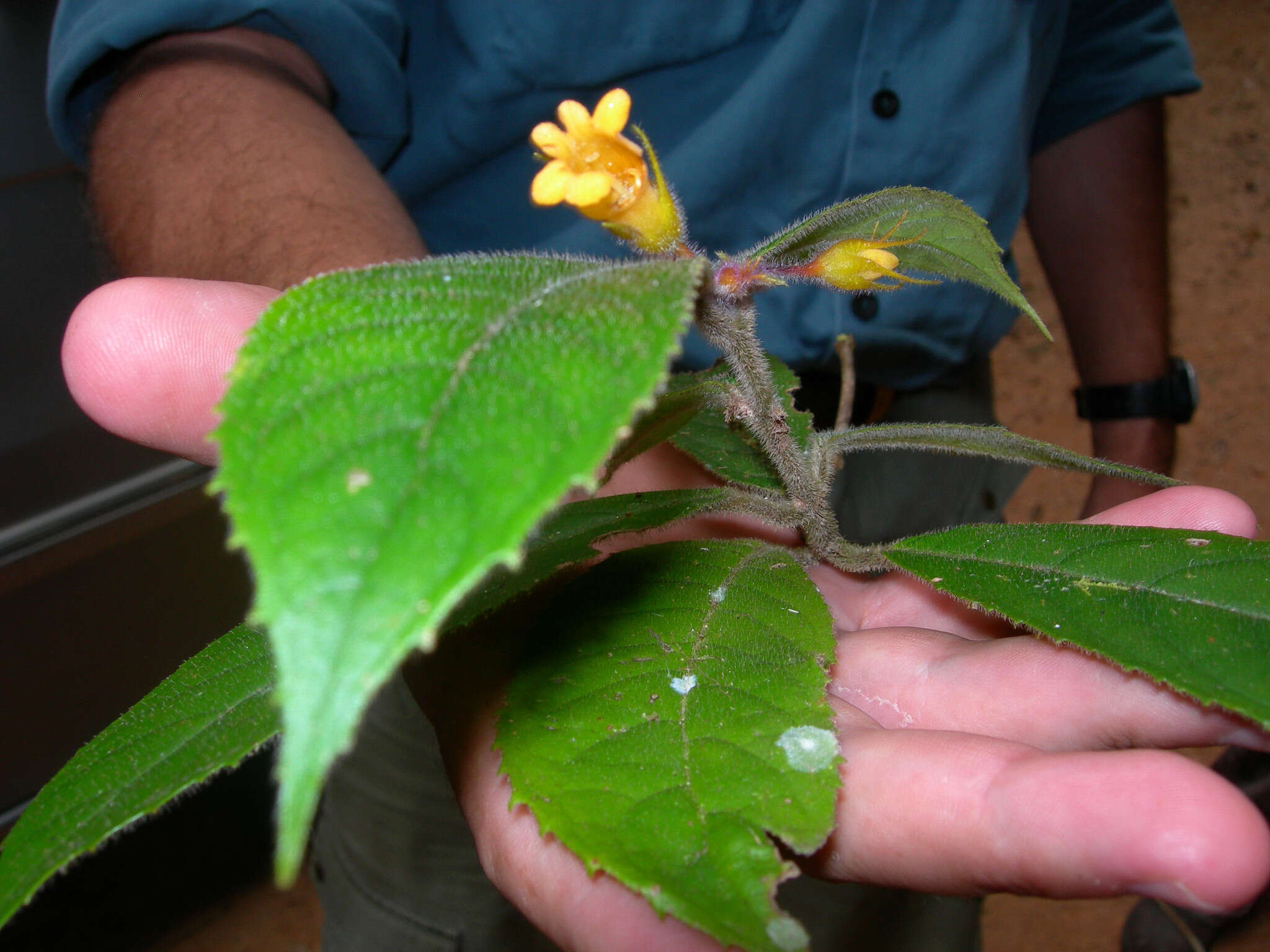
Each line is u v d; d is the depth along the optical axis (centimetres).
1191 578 23
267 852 74
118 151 39
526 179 47
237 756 20
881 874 23
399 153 48
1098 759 21
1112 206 59
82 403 28
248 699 22
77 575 50
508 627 27
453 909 51
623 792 21
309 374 14
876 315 46
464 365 14
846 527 53
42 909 67
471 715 25
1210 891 19
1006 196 49
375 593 12
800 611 25
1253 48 148
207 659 24
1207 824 19
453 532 12
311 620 11
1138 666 22
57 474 50
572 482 12
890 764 22
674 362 46
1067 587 24
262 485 13
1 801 50
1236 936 68
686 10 42
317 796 11
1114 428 64
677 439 31
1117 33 56
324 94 43
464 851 49
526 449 13
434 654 26
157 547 53
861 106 44
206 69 39
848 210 23
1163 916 68
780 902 49
